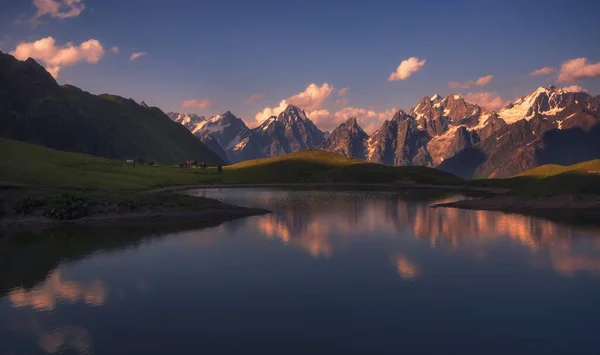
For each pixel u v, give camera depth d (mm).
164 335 26250
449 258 45312
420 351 24297
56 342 25391
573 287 35438
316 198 123750
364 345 24984
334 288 35094
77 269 40625
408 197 128750
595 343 25234
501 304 31516
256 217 77375
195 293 33750
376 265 42250
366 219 75438
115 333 26562
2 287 35281
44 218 66812
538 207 89375
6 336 26250
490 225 68000
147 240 54500
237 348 24578
